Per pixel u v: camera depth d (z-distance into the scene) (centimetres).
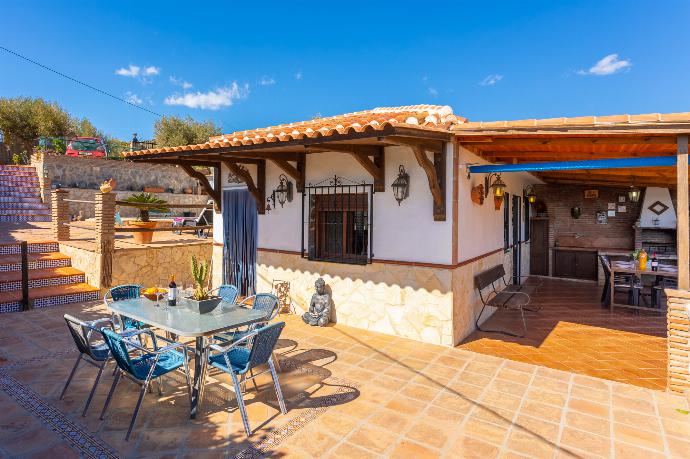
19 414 388
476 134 536
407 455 330
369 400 425
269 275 820
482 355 562
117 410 400
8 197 1512
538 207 1277
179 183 2005
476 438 356
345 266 700
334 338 631
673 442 351
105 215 838
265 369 503
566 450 339
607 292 902
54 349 555
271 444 344
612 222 1192
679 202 432
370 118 679
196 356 409
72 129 2705
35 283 816
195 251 1030
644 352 579
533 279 1178
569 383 470
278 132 759
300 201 764
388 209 653
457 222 611
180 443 345
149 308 467
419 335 623
